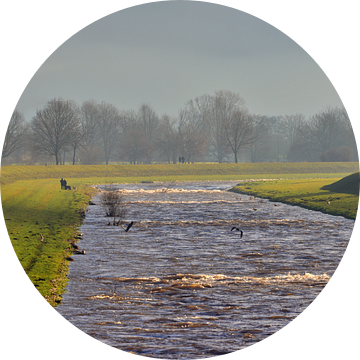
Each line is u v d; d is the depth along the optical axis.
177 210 91.38
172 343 28.36
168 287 39.41
